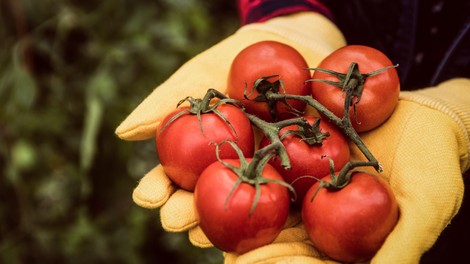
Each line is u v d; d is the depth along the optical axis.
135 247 1.07
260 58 0.59
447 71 0.66
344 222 0.52
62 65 1.01
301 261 0.52
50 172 1.07
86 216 1.06
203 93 0.63
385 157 0.59
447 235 0.70
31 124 1.00
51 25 1.00
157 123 0.61
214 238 0.54
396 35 0.69
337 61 0.59
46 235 1.04
